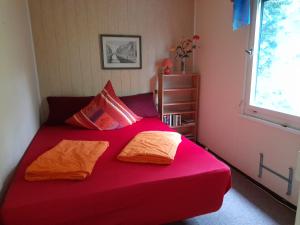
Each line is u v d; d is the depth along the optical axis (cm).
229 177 163
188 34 338
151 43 324
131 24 310
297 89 190
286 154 197
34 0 270
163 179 143
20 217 119
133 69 324
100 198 131
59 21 283
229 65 267
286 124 198
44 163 154
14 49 192
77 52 297
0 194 137
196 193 153
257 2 218
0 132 143
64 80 300
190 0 328
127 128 262
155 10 316
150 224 148
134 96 317
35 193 129
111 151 190
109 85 289
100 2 292
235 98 260
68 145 191
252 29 227
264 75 224
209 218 184
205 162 167
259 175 229
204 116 331
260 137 226
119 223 139
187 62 347
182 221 180
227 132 280
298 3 183
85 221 132
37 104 281
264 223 178
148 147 178
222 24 274
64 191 130
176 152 183
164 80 336
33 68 271
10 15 187
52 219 125
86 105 286
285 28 196
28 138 221
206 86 320
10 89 173
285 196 201
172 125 334
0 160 140
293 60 192
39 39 282
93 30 297
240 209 195
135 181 140
